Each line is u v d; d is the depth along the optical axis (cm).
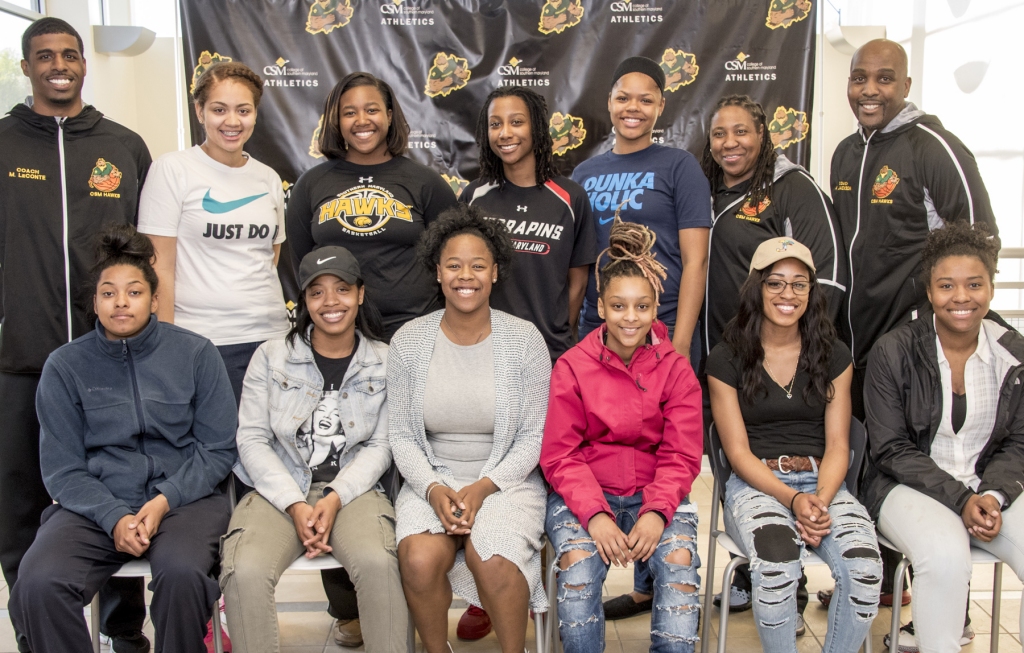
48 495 227
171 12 361
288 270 342
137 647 220
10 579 224
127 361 197
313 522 189
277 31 334
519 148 221
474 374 203
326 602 257
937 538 184
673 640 177
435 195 233
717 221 246
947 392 204
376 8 336
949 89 339
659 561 186
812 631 234
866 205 240
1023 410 201
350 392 209
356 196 223
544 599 187
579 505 190
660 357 201
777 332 211
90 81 332
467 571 190
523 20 338
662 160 235
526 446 203
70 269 221
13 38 308
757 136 239
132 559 188
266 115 338
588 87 339
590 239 231
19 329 218
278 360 208
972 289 196
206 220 220
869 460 211
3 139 216
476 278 197
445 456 205
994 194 323
